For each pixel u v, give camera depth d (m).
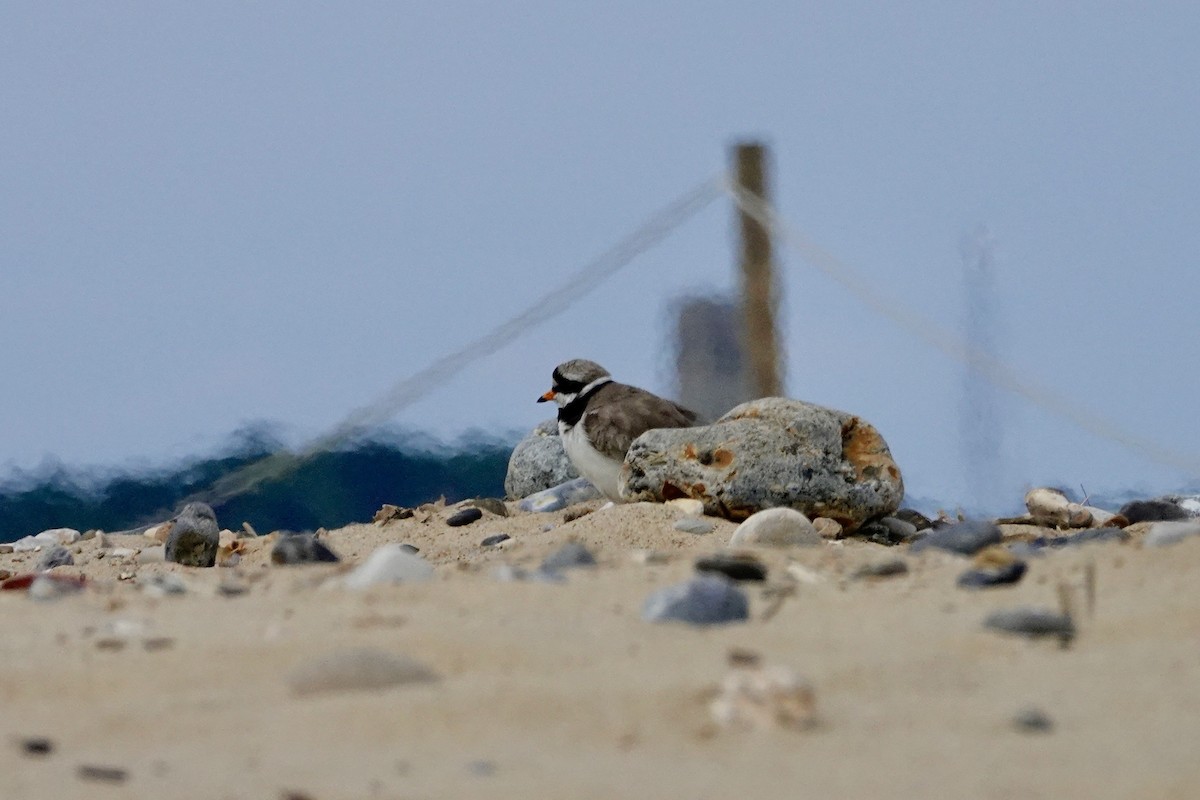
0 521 34.38
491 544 24.38
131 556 25.25
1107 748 8.52
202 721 9.52
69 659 11.37
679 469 24.61
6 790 8.22
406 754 8.68
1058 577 14.25
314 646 11.29
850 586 14.52
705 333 32.91
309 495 33.44
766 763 8.36
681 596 12.21
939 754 8.47
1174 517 26.14
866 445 25.28
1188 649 10.90
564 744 8.77
